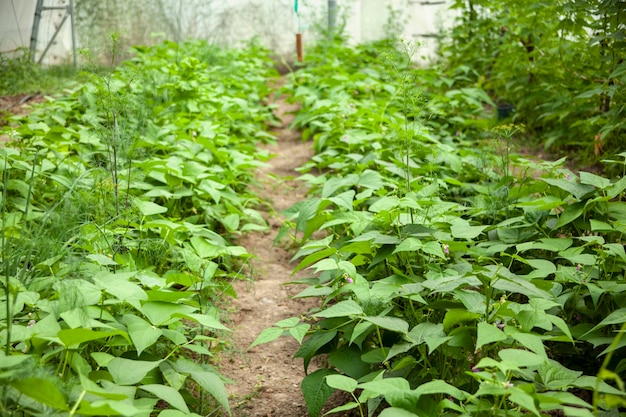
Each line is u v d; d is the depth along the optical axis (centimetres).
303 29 1331
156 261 391
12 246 336
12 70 937
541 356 235
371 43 1248
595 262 333
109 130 439
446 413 265
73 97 724
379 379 265
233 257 488
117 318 292
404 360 273
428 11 1371
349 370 309
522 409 267
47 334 246
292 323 307
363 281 322
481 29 952
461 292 292
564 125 707
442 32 1130
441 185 480
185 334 338
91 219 388
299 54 1234
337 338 331
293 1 1379
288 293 456
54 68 1040
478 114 814
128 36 1259
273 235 556
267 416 324
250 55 1148
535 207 403
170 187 505
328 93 873
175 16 1318
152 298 291
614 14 564
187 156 556
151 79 740
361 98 871
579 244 398
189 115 713
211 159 595
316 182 536
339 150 665
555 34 753
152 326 275
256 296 450
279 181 666
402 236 356
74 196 391
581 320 344
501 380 243
